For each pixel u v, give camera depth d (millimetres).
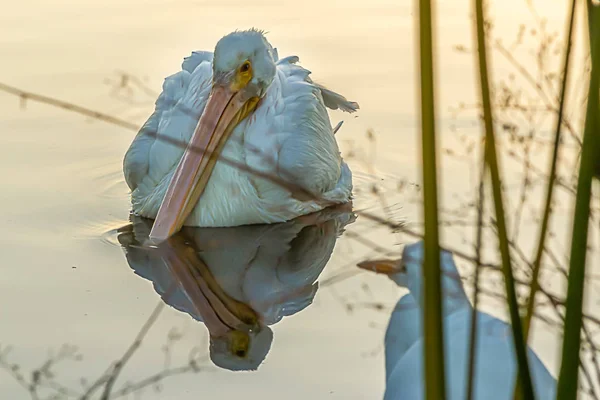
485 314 7129
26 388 7738
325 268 10422
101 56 16234
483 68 3236
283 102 12430
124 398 7676
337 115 14945
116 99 14836
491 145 3277
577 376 3201
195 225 11609
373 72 16078
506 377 6312
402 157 13648
